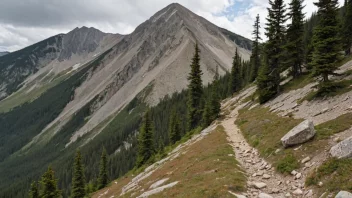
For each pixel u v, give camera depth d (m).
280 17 46.22
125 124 179.88
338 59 31.23
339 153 17.28
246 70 101.12
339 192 13.69
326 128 22.28
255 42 74.62
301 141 22.17
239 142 32.75
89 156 164.62
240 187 18.48
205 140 38.66
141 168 56.84
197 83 62.09
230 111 60.28
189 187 20.86
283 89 46.16
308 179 17.28
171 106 162.62
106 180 70.06
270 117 35.75
